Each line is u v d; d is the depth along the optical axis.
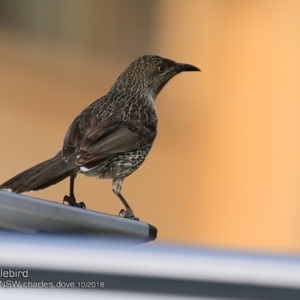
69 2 15.40
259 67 15.78
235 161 15.59
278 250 15.46
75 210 4.88
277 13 15.83
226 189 15.54
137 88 9.52
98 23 15.60
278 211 15.56
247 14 15.81
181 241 15.23
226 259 4.23
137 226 5.34
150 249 4.30
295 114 15.75
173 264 4.08
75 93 14.91
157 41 15.96
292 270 4.14
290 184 15.63
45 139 14.36
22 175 6.94
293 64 15.81
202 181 15.43
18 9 14.96
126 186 14.73
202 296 4.04
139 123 8.90
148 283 4.04
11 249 4.08
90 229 5.00
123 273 4.05
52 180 7.18
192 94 15.53
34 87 14.53
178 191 15.21
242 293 4.06
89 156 7.92
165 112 15.21
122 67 15.65
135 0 15.90
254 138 15.68
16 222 4.66
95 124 8.53
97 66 15.38
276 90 15.77
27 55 14.75
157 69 9.72
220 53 15.81
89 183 14.16
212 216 15.47
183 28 15.95
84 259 4.07
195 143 15.47
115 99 9.21
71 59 15.16
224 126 15.66
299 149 15.69
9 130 14.14
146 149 8.93
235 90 15.75
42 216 4.67
